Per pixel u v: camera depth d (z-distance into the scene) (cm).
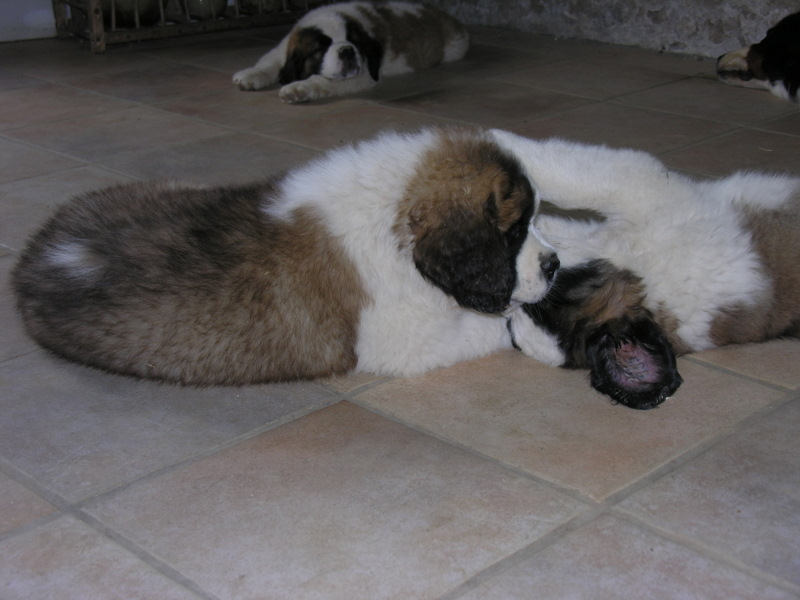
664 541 157
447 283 178
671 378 177
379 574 153
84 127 281
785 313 191
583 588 151
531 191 178
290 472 167
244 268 178
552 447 171
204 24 402
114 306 179
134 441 173
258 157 257
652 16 369
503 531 158
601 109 292
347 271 180
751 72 311
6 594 151
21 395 181
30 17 397
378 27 333
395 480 166
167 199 195
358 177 181
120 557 155
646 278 185
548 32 405
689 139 263
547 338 187
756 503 161
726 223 190
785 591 151
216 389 183
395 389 184
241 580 153
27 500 163
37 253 189
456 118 285
